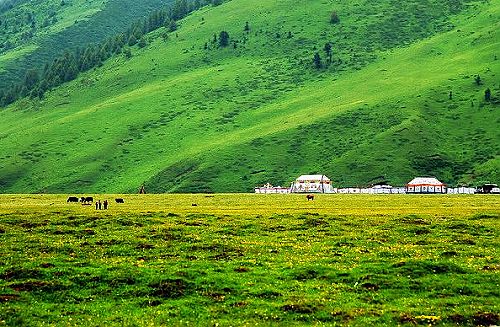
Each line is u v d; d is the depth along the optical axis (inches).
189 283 1861.5
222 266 2107.5
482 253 2368.4
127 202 7362.2
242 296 1769.2
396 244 2623.0
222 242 2662.4
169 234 2859.3
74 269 1998.0
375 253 2353.6
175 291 1801.2
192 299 1742.1
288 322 1555.1
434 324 1533.0
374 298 1744.6
